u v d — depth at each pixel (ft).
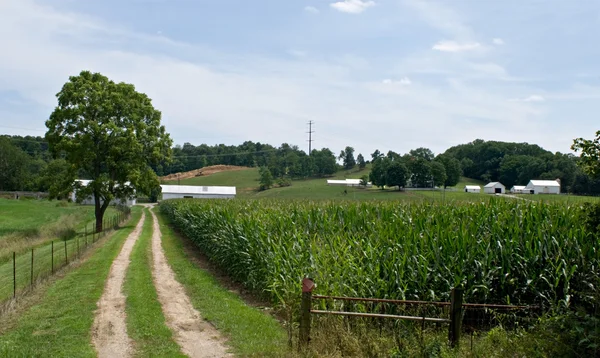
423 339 25.82
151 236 112.16
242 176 515.50
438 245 36.52
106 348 29.58
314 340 26.30
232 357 27.63
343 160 570.46
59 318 36.47
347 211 56.54
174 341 30.89
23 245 97.25
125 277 54.95
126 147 141.18
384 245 38.45
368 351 25.49
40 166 406.21
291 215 57.47
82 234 121.39
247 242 50.90
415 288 33.68
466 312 33.94
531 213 41.37
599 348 21.30
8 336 31.81
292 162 492.95
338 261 37.37
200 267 65.10
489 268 34.50
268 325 33.91
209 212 81.15
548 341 22.94
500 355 24.03
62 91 139.95
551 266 35.04
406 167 297.53
